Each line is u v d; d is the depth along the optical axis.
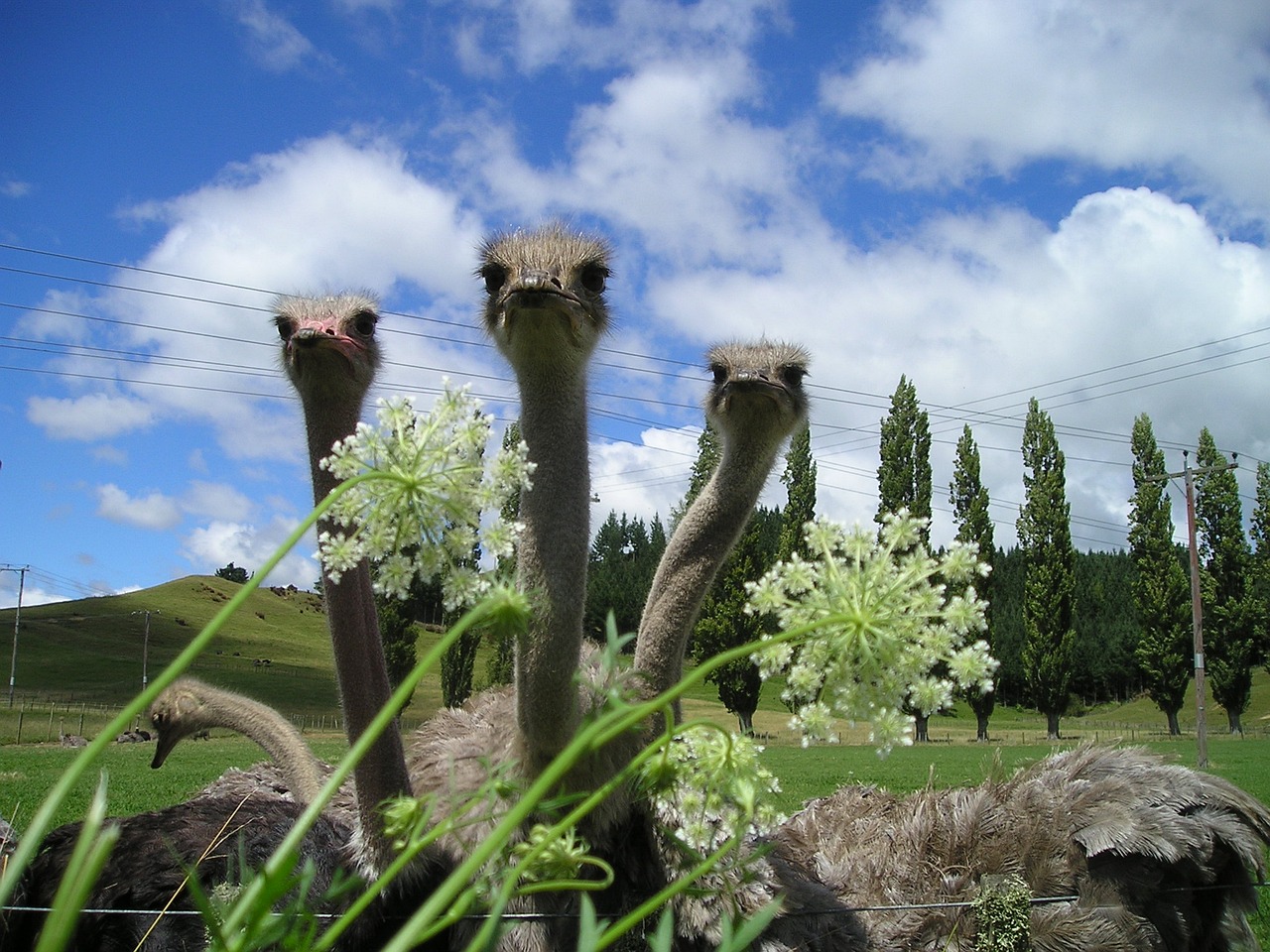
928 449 46.53
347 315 4.62
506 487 1.63
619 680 1.80
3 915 4.28
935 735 52.03
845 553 1.66
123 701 57.47
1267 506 61.97
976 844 5.41
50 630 83.00
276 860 1.14
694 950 3.80
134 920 4.23
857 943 4.59
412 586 1.78
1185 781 5.52
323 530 4.19
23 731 37.59
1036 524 49.75
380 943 3.92
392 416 1.63
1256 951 5.57
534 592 3.13
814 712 1.61
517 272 4.26
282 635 90.38
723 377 5.04
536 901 3.71
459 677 28.83
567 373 3.96
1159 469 54.47
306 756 5.82
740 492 4.61
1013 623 60.97
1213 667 53.25
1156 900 5.25
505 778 1.67
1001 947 4.81
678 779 1.64
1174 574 53.75
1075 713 74.44
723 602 37.69
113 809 12.30
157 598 99.69
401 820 1.48
